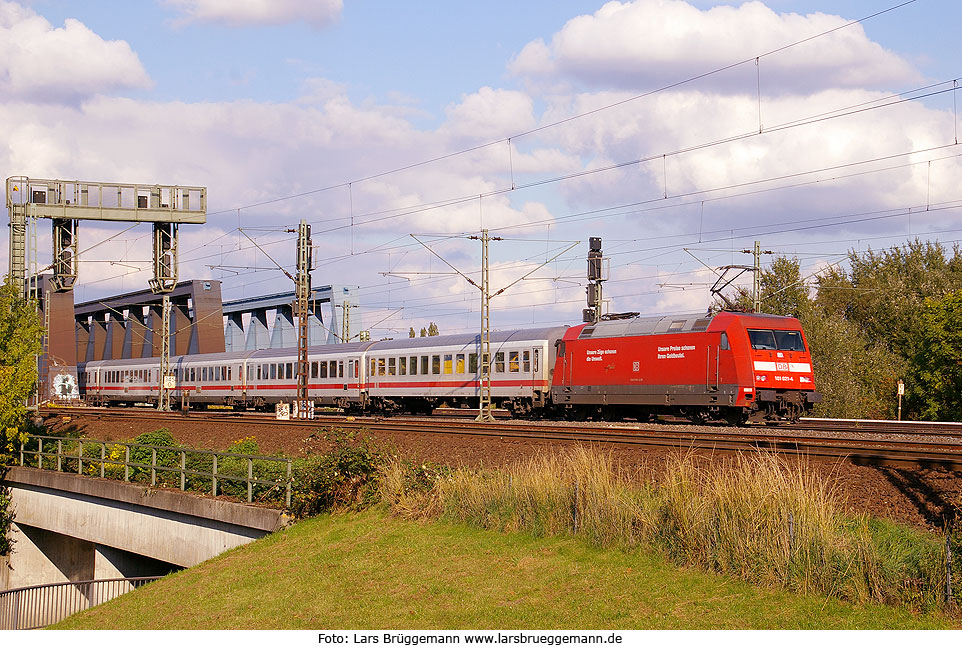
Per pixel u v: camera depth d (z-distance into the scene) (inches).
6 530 1165.1
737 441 845.8
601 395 1336.1
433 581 523.2
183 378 2374.5
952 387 1734.7
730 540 473.4
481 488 644.1
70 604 906.1
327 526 685.9
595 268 1593.3
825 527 449.4
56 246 1626.5
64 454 1081.4
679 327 1236.5
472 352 1641.2
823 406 1941.4
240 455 792.9
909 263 2672.2
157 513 867.4
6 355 1258.6
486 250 1496.1
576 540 554.3
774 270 2245.3
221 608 534.6
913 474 612.4
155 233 1692.9
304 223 1616.6
